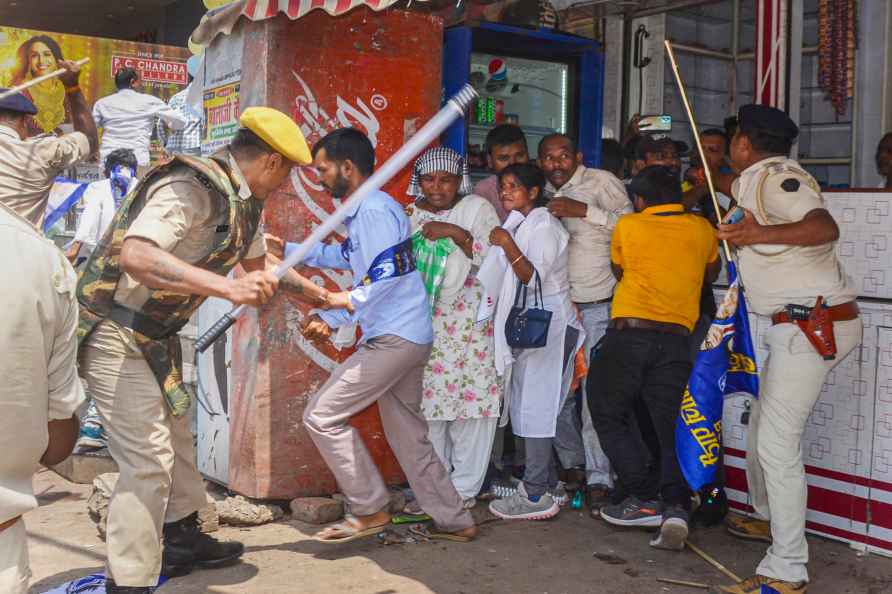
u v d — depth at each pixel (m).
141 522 3.16
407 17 4.64
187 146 5.58
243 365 4.45
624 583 3.67
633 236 4.15
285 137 3.18
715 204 3.68
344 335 4.20
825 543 4.14
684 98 3.69
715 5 8.37
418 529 4.17
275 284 2.97
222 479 4.68
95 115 8.19
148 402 3.18
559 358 4.38
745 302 4.05
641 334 4.13
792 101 6.02
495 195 4.79
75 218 7.32
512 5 5.08
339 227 4.46
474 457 4.52
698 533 4.31
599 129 5.46
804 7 8.17
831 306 3.51
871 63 6.84
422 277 4.35
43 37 9.68
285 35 4.35
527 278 4.22
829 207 4.17
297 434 4.45
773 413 3.52
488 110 5.35
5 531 2.03
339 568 3.76
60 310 2.10
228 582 3.59
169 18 11.94
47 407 2.11
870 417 3.99
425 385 4.43
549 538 4.18
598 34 7.75
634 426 4.57
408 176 4.66
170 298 3.14
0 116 4.43
